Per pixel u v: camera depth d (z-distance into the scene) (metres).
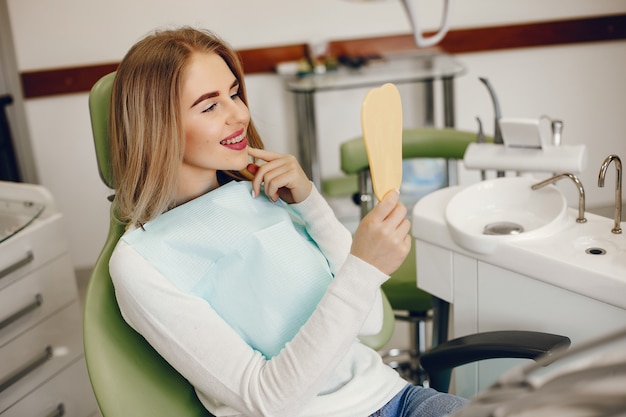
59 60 3.24
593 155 3.50
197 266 1.11
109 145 1.23
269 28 3.31
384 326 1.47
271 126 3.45
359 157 2.19
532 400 0.44
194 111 1.12
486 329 1.37
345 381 1.18
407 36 3.35
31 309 1.65
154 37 1.14
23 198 1.78
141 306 1.07
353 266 1.02
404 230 1.01
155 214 1.15
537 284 1.24
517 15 3.37
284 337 1.13
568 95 3.46
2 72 3.16
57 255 1.73
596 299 1.14
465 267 1.37
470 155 1.51
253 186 1.24
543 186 1.36
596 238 1.23
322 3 3.30
